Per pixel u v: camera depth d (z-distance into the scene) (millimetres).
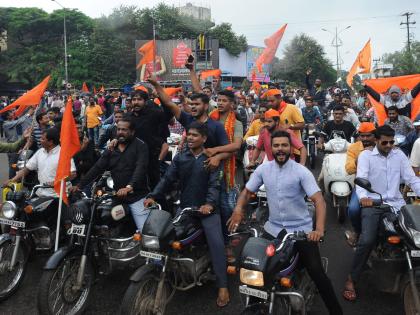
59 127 5520
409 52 48094
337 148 7918
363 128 5430
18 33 59812
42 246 5172
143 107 5910
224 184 4895
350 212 4824
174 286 4184
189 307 4449
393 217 4137
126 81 53375
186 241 4176
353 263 4422
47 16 59625
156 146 5961
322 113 15023
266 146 5961
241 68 63125
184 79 50875
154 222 3855
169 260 3996
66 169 4945
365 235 4281
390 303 4422
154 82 5273
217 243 4359
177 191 5676
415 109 8086
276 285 3371
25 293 4836
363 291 4680
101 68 54000
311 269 3605
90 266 4438
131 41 55750
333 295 3658
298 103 16297
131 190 4633
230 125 5301
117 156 4922
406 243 3773
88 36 58344
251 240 3434
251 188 4043
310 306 3906
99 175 5027
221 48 60438
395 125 7902
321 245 6078
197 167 4445
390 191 4543
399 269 3984
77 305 4312
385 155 4574
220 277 4379
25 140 6543
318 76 65812
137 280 3654
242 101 15055
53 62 56312
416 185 4469
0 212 4844
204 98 4895
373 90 8312
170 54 50875
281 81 50031
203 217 4406
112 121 11109
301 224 3889
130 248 4594
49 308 3939
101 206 4660
